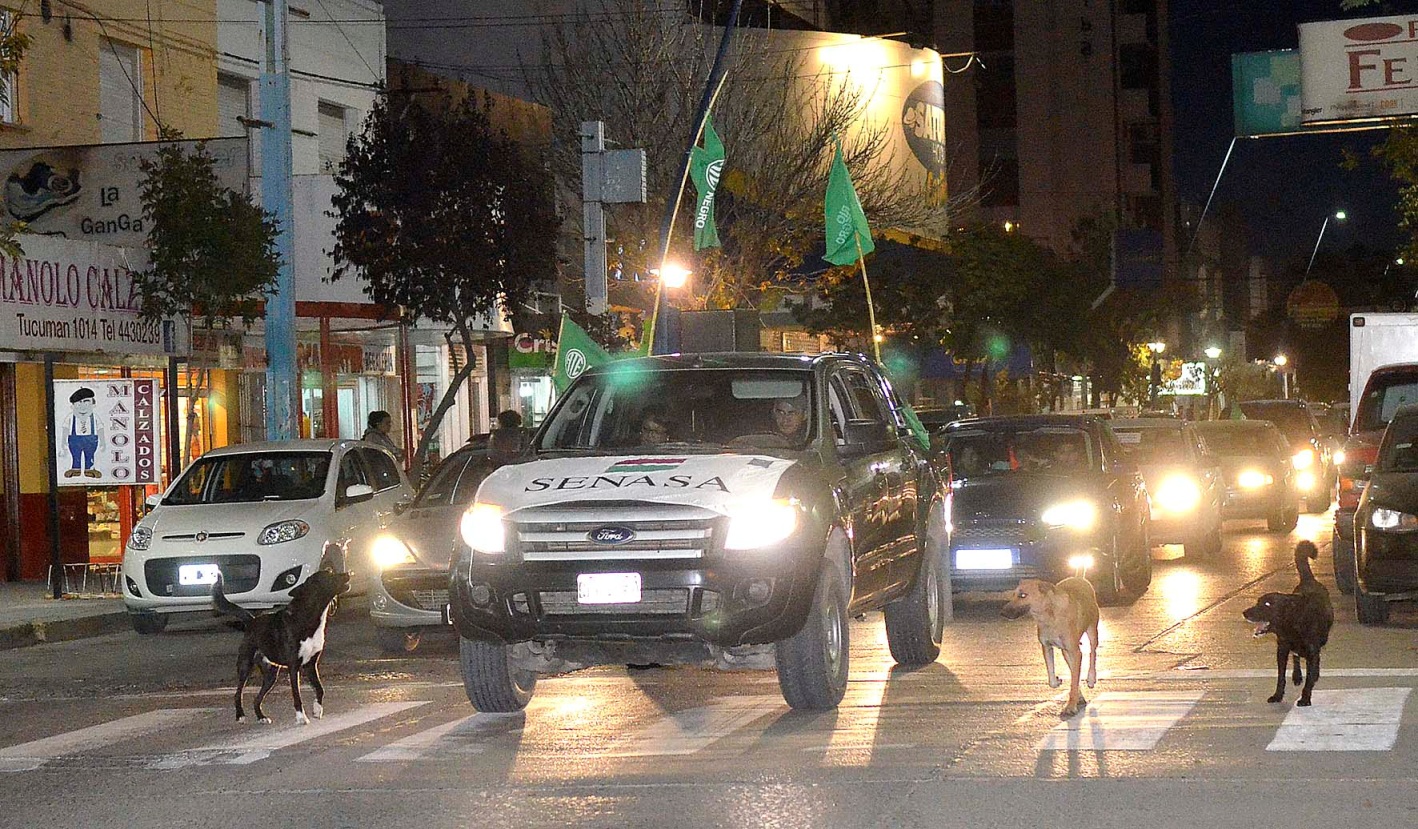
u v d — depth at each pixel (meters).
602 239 23.09
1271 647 12.81
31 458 22.38
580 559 9.35
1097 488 16.11
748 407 11.15
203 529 16.89
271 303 21.19
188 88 27.34
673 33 35.12
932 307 38.91
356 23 32.28
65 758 9.41
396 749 9.26
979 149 90.19
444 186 25.80
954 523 15.85
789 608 9.36
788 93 39.06
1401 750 8.24
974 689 10.93
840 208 22.61
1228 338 93.38
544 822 7.33
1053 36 91.69
